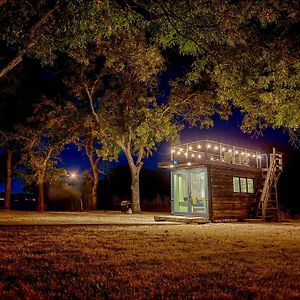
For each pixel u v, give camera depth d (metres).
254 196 22.39
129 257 7.77
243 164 22.23
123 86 27.97
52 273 6.31
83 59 17.50
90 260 7.40
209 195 19.56
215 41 12.27
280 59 12.86
